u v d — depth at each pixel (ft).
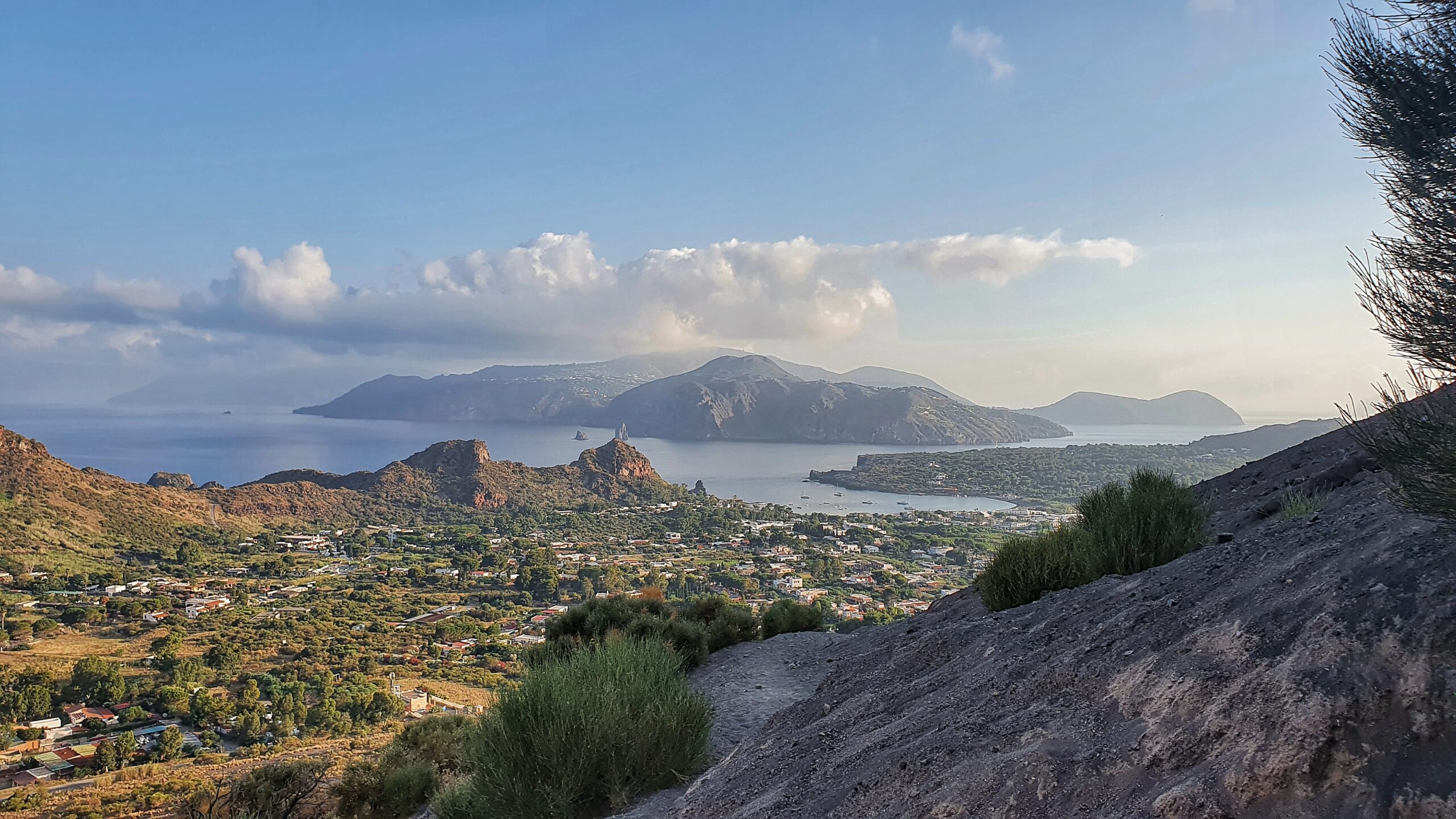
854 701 20.49
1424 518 11.64
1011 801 10.32
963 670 18.57
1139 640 13.50
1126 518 29.27
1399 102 12.19
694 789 19.22
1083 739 11.03
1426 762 7.32
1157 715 10.47
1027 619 20.77
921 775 12.57
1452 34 12.16
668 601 56.90
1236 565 15.48
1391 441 10.77
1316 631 9.80
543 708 20.80
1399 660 8.49
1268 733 8.54
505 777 20.18
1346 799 7.43
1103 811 9.23
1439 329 10.66
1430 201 11.71
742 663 43.75
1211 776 8.55
